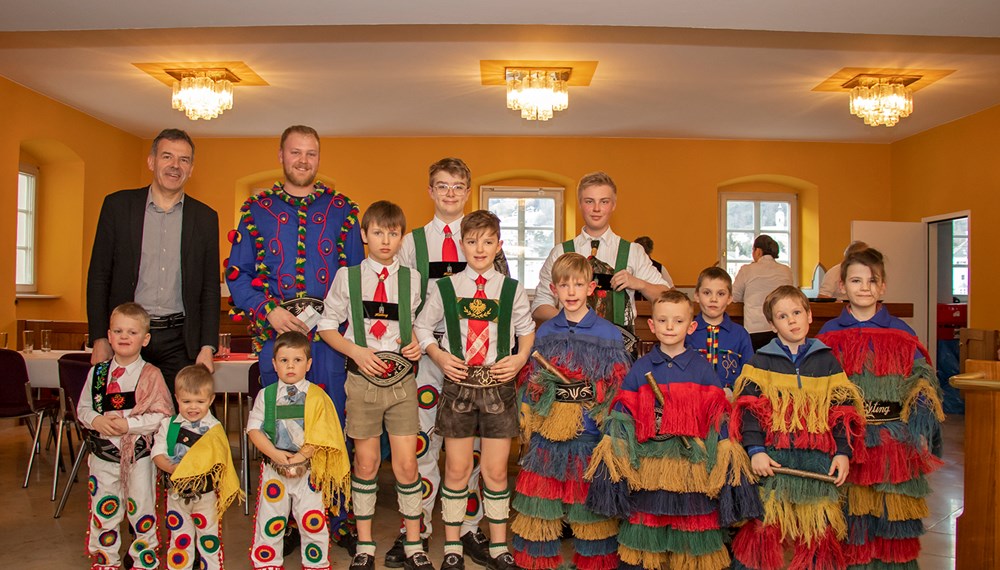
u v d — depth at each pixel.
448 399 2.76
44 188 7.67
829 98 7.09
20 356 4.18
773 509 2.46
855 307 2.72
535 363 2.71
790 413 2.49
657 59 6.02
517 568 2.73
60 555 3.06
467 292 2.81
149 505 2.68
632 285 3.05
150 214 2.96
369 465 2.80
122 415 2.66
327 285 3.04
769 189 9.41
